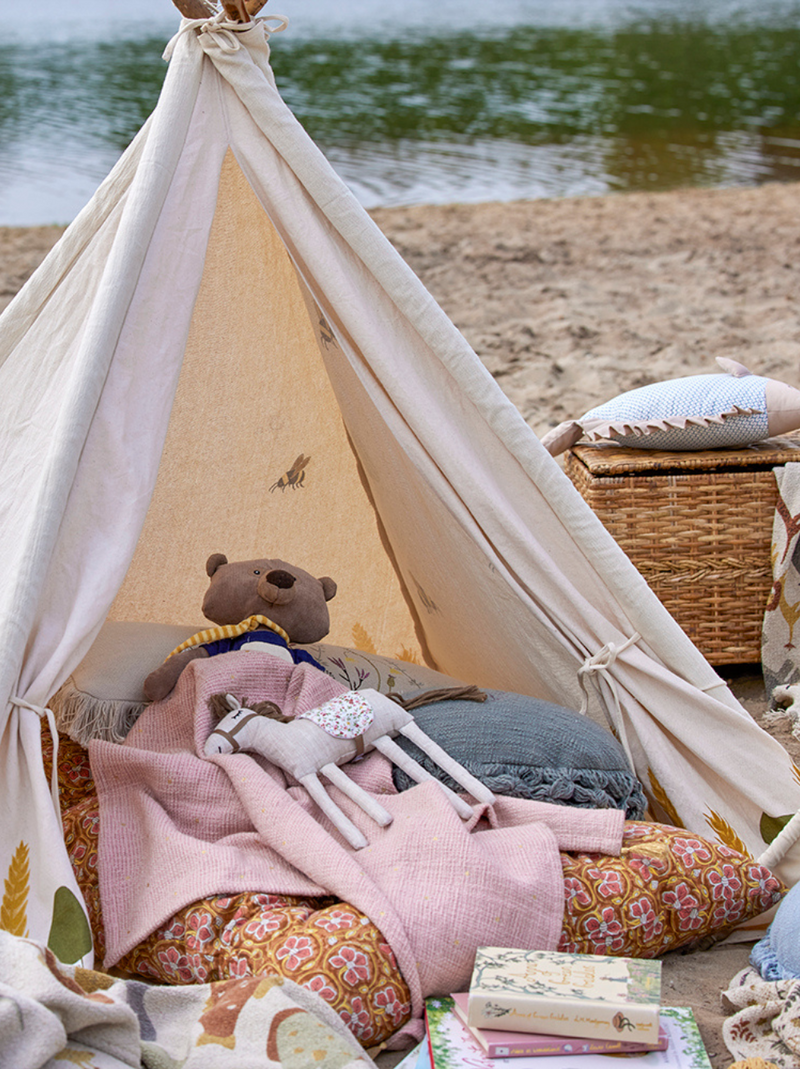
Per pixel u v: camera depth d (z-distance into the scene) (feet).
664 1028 6.59
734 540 12.10
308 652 9.89
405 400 8.48
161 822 7.88
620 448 12.57
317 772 8.20
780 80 62.23
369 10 112.68
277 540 11.75
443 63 69.15
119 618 11.39
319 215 8.54
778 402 11.94
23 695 7.23
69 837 8.22
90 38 82.53
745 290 27.45
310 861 7.38
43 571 7.23
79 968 6.35
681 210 35.32
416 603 11.50
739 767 8.68
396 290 8.42
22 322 8.97
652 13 106.63
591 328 24.81
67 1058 5.74
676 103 54.85
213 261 9.99
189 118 8.32
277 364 10.82
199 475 11.14
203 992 6.53
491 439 8.66
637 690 8.80
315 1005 6.40
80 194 36.86
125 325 7.84
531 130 48.19
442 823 7.56
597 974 6.66
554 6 116.98
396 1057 6.82
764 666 12.15
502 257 30.42
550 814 7.98
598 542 8.61
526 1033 6.40
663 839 8.00
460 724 8.66
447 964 6.93
